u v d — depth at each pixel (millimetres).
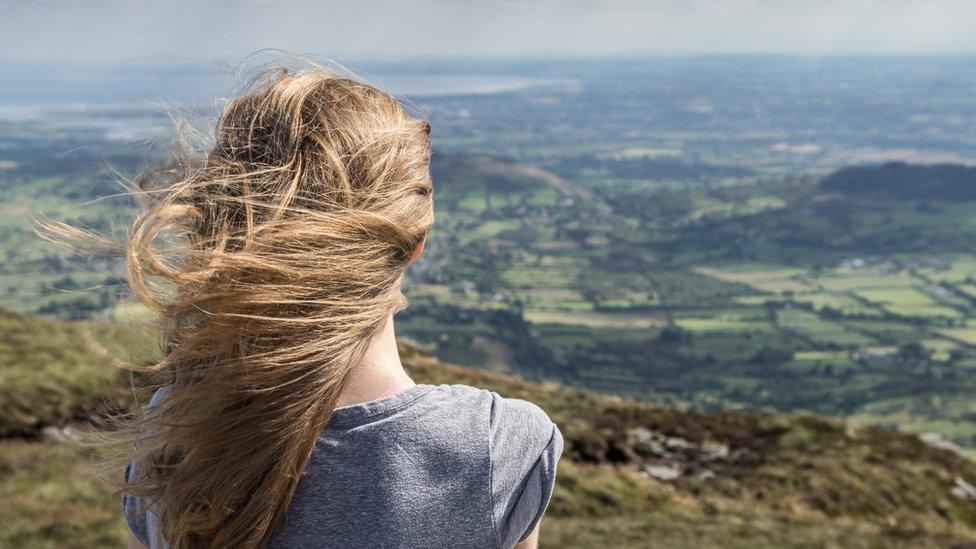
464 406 1250
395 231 1200
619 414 23719
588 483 17766
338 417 1170
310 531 1136
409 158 1291
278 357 1080
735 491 19188
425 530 1156
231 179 1180
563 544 13781
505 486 1221
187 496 1116
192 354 1113
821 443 22828
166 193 1216
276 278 1099
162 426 1122
